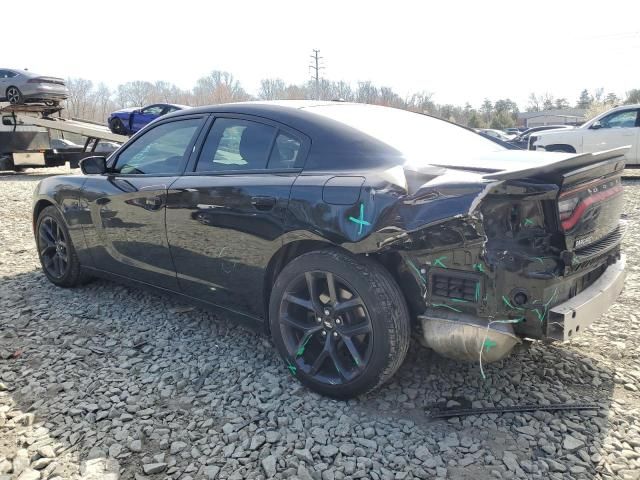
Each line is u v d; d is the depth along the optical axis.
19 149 15.20
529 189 2.27
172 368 3.20
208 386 2.98
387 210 2.45
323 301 2.82
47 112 17.11
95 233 4.11
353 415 2.67
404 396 2.84
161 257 3.61
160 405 2.80
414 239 2.43
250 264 3.07
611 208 2.79
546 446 2.40
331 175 2.75
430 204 2.36
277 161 3.06
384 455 2.37
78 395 2.89
